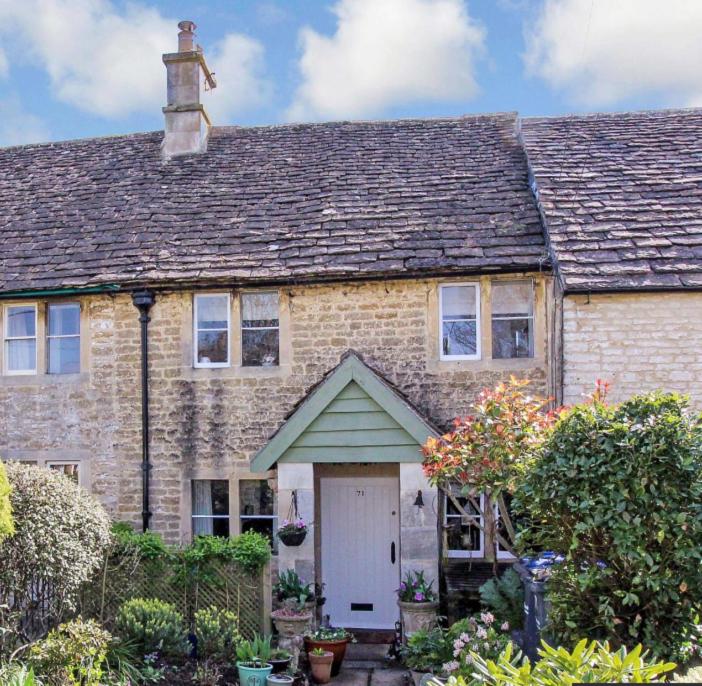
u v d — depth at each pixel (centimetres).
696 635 695
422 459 1091
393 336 1235
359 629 1217
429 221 1290
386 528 1231
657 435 661
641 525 661
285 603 1058
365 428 1104
